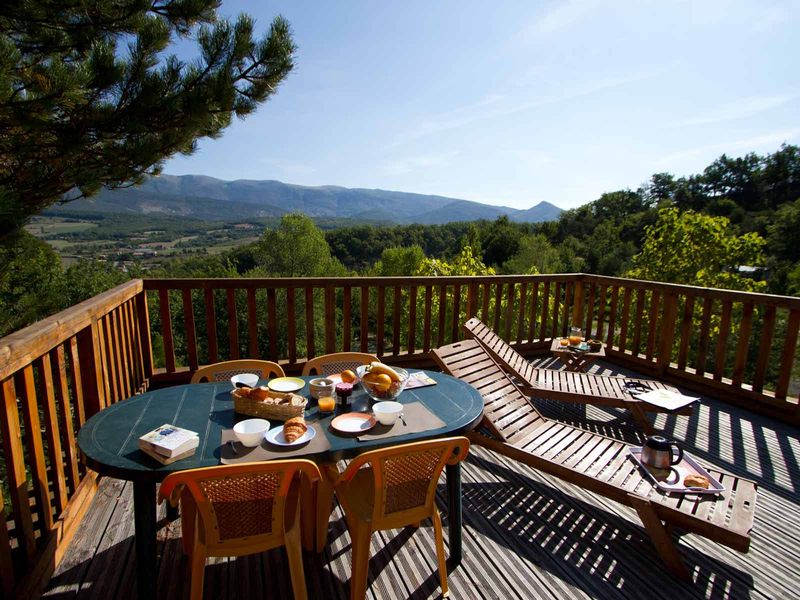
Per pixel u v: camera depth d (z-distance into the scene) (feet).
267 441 5.12
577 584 5.90
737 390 12.58
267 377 8.07
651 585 5.94
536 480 8.54
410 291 14.46
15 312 16.83
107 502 7.38
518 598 5.62
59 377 6.56
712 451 9.98
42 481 5.75
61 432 6.73
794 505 8.06
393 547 6.50
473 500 7.86
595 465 7.41
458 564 6.19
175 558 6.10
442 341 15.08
